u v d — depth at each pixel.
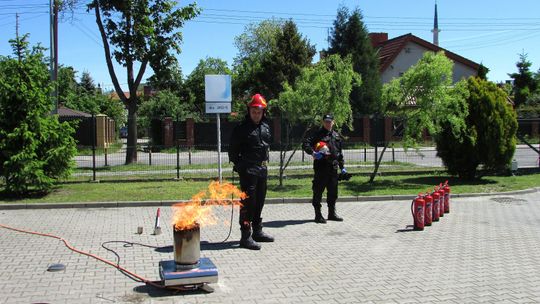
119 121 55.53
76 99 48.78
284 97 13.83
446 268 6.50
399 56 42.47
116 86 21.84
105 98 55.94
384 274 6.20
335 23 38.25
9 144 11.90
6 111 12.14
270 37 50.41
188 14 21.75
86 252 7.11
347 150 23.66
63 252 7.11
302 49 37.66
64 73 47.34
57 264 6.41
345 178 9.94
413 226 9.15
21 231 8.50
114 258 6.81
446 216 10.38
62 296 5.27
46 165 12.48
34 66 12.46
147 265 6.48
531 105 45.09
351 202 12.10
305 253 7.21
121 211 10.64
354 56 36.72
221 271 6.28
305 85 13.42
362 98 36.09
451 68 14.04
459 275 6.18
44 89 12.70
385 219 9.93
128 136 20.02
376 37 49.03
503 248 7.62
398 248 7.56
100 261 6.66
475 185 14.76
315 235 8.42
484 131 15.11
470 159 15.35
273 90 37.81
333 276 6.10
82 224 9.18
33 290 5.45
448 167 15.88
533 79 46.03
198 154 20.66
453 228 9.12
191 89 53.53
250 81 43.22
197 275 5.37
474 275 6.19
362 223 9.50
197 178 15.63
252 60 49.09
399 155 23.22
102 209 10.91
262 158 7.53
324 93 13.35
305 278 6.01
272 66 37.38
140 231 8.34
